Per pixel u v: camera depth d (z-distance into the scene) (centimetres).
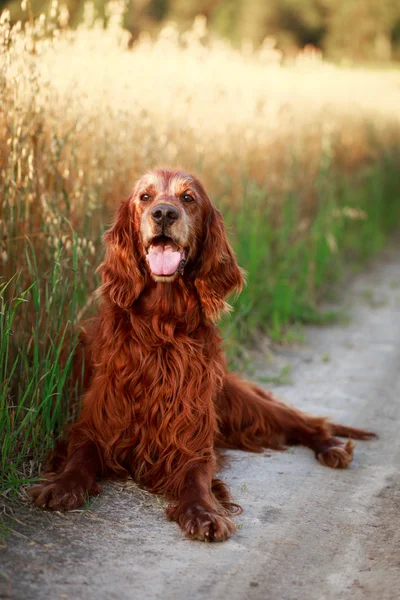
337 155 966
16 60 386
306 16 2775
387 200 1149
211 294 348
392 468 379
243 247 605
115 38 522
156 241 330
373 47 2819
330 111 941
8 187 378
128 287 340
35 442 348
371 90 1159
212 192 592
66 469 324
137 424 339
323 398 481
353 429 421
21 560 263
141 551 279
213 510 302
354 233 944
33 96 393
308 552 288
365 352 583
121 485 337
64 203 427
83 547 278
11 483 316
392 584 266
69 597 243
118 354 338
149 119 518
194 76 641
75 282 372
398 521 319
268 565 276
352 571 275
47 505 304
